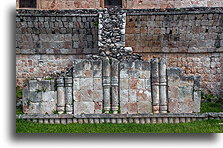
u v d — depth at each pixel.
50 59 18.78
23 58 18.73
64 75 15.64
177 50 18.80
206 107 16.45
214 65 18.86
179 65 18.88
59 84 15.54
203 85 18.88
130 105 15.48
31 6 20.64
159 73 15.60
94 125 14.77
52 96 15.56
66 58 18.78
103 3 20.44
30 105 15.57
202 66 18.89
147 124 14.84
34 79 16.66
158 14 18.05
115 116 15.16
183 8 18.23
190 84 15.62
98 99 15.47
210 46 18.73
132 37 18.56
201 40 18.67
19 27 18.16
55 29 18.31
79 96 15.48
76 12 18.08
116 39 16.27
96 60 15.53
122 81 15.52
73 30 18.34
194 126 14.56
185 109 15.58
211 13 18.05
